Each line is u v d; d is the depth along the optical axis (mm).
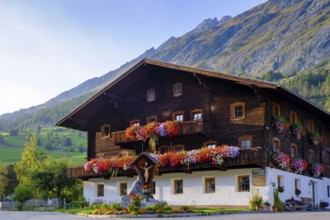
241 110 33281
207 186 33094
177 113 36312
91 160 38312
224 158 31172
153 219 20891
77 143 187000
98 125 41594
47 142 172375
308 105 35969
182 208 25016
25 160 65125
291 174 33906
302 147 37312
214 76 32656
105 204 25719
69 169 40156
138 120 38469
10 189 66250
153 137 35062
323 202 37438
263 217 21297
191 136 34531
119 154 39656
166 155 33406
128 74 37062
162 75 37500
